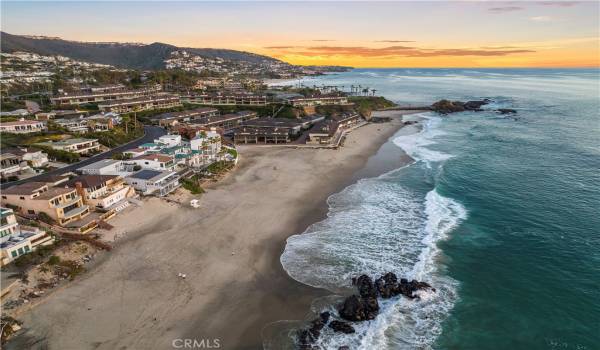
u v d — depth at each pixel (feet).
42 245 160.15
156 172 243.81
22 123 329.93
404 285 151.43
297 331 129.39
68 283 148.77
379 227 203.41
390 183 273.13
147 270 160.45
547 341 124.47
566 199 233.35
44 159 269.23
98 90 565.53
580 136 407.03
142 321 130.82
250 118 518.78
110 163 251.60
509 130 455.63
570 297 144.87
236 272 162.09
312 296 147.43
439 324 132.77
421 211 222.89
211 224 205.46
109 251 172.86
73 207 192.75
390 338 126.52
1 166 243.81
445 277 158.92
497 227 200.23
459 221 208.13
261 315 136.67
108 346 119.44
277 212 223.71
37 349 117.08
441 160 327.67
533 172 286.05
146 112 491.31
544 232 193.26
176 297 144.25
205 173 281.13
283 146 390.83
